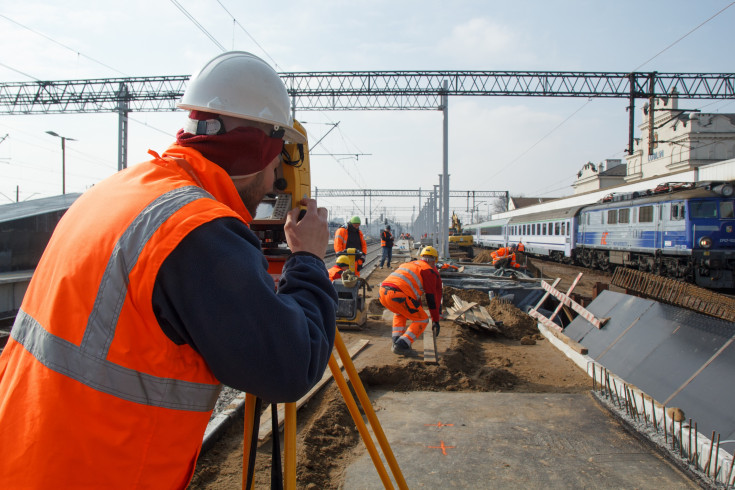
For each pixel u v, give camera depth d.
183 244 0.89
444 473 3.04
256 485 2.85
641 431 3.44
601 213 22.20
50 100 21.06
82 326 0.90
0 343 7.53
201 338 0.89
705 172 22.28
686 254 15.84
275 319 0.92
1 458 0.88
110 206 0.99
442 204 18.30
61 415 0.87
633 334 4.96
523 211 43.44
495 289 9.90
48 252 1.03
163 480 0.92
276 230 4.83
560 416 3.93
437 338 6.62
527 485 2.89
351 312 7.21
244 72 1.19
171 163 1.09
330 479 3.01
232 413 3.64
